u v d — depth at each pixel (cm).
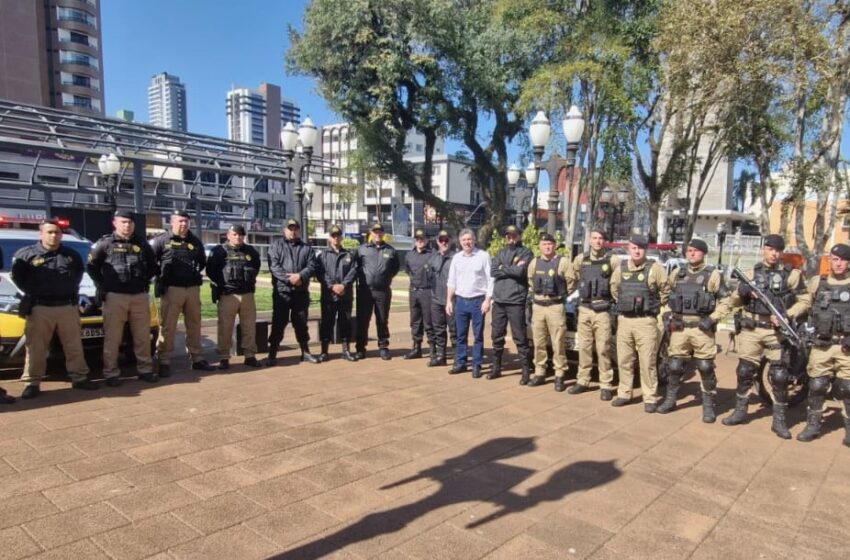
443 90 2303
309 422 504
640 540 320
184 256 655
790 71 1148
